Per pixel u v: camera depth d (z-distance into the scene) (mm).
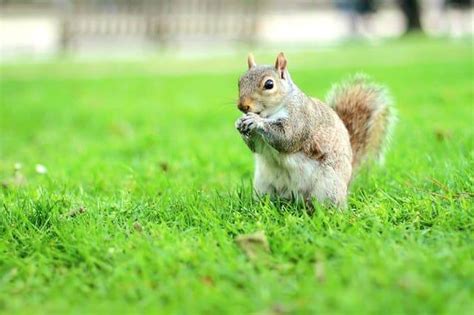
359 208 8484
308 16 66312
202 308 5820
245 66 32750
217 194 9211
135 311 5922
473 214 7617
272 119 8594
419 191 8797
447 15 52719
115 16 43812
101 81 28750
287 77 8859
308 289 5914
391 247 6766
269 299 5852
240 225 7785
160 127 17266
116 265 6859
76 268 6969
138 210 8633
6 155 15078
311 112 8773
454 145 11875
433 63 29469
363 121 10211
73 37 43219
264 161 8945
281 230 7500
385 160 11078
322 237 7125
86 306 6062
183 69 32500
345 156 8945
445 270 6121
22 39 48312
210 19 44500
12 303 6160
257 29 43781
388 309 5488
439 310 5473
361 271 6078
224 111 19406
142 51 42250
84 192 10055
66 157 13758
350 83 10438
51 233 7961
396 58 32781
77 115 20109
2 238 7891
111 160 13172
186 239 7332
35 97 24266
